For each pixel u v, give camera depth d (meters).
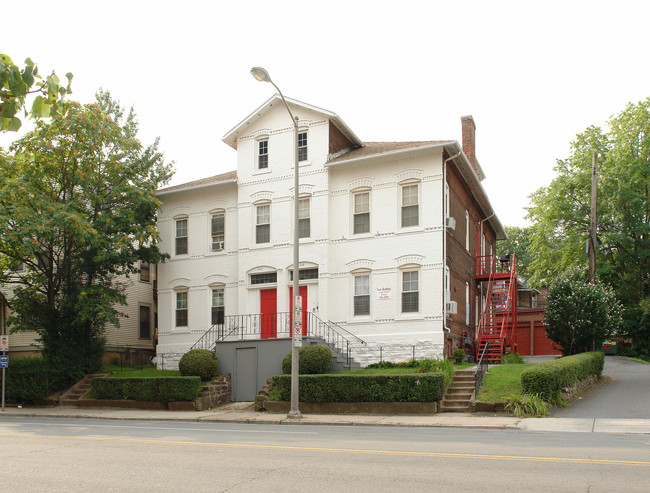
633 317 38.47
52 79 6.20
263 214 29.73
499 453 11.07
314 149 28.64
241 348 26.31
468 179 31.11
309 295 28.23
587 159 41.88
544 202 43.72
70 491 8.30
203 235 31.58
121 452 11.78
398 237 26.80
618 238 38.66
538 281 45.06
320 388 21.08
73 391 27.16
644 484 8.27
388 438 13.81
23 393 26.83
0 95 5.89
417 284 26.34
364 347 26.66
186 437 14.35
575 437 13.95
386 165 27.41
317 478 8.88
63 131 26.09
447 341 26.25
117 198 27.92
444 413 19.59
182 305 31.84
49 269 27.91
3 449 12.37
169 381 23.86
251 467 9.86
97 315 26.83
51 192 27.27
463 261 30.77
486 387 20.72
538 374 18.95
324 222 27.97
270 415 20.88
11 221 24.73
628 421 16.58
